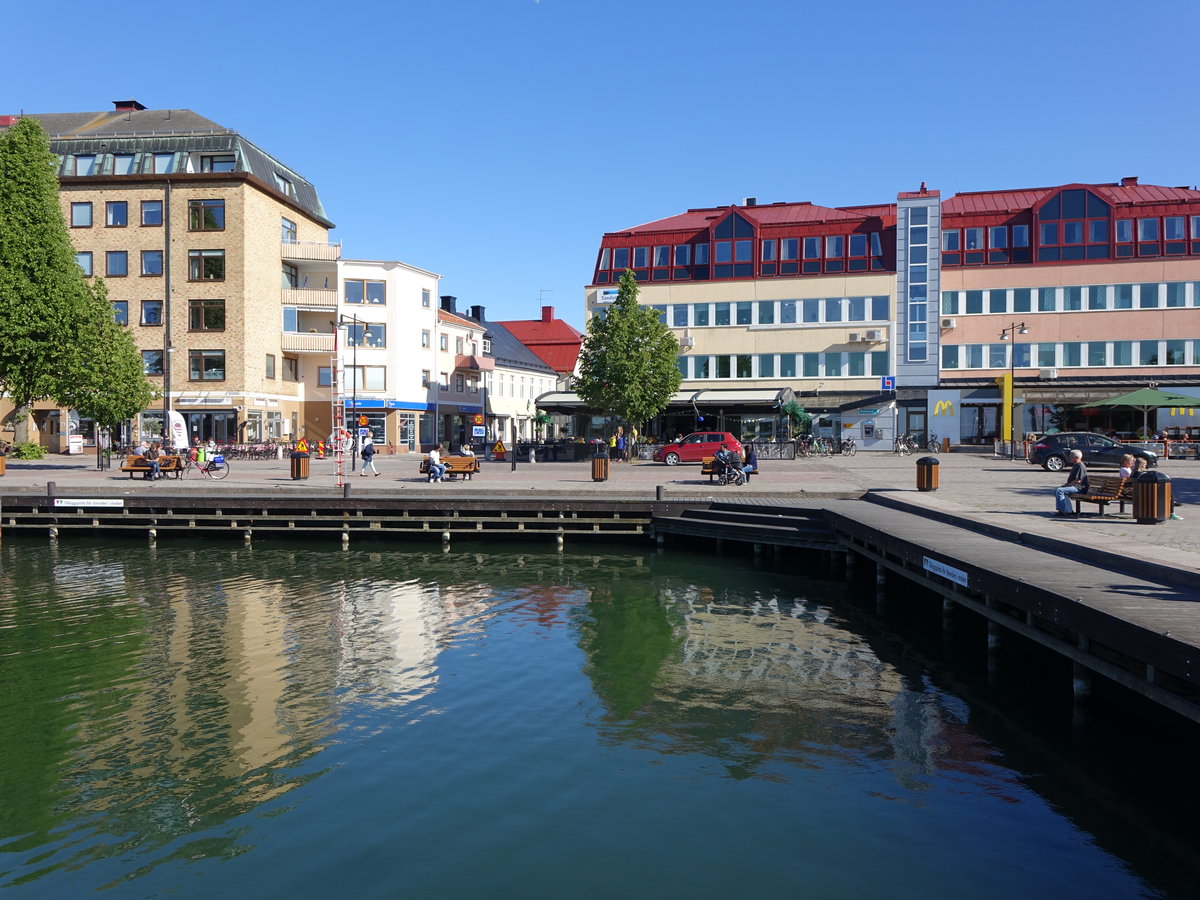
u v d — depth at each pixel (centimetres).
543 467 3866
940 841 675
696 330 5484
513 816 723
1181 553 1127
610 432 5169
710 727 934
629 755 856
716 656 1227
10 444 4441
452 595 1672
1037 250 5150
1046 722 947
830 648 1273
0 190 3491
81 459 4484
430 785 788
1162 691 750
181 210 4984
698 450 3900
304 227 5803
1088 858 648
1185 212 4984
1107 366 5050
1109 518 1617
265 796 770
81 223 5044
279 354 5356
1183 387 4725
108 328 3797
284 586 1770
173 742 904
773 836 684
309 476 3231
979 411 5112
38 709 1012
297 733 925
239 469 3722
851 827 699
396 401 5488
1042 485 2497
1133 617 796
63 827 717
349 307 5438
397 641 1316
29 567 2027
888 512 1914
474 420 6406
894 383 5219
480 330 6775
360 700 1034
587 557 2138
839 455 4756
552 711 991
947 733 912
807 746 878
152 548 2319
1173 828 696
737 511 2159
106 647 1287
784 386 5353
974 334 5203
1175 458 3953
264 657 1228
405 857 657
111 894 614
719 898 595
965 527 1612
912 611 1530
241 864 651
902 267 5219
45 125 5462
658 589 1734
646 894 601
